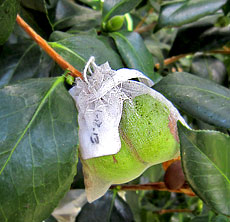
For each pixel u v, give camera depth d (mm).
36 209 120
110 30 221
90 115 128
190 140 128
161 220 323
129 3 224
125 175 129
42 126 123
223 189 136
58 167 120
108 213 231
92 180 139
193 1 241
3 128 121
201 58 287
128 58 203
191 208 334
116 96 128
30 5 180
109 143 122
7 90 130
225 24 263
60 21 241
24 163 117
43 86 135
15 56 216
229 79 326
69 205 288
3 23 135
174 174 189
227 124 153
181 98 163
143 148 125
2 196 115
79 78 136
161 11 242
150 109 129
